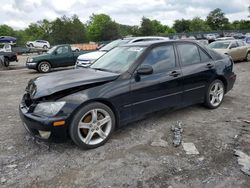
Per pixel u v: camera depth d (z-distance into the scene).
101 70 4.32
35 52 31.62
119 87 3.78
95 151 3.57
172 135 4.04
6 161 3.34
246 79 8.89
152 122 4.59
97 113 3.67
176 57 4.57
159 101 4.27
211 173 2.98
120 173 3.02
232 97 6.29
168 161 3.25
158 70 4.25
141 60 4.11
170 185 2.78
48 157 3.44
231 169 3.04
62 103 3.36
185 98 4.68
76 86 3.51
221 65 5.25
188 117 4.84
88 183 2.85
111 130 3.79
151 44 4.36
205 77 4.92
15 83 9.53
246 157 3.30
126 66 4.10
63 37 74.19
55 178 2.96
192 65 4.75
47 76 4.19
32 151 3.61
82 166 3.19
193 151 3.49
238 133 4.07
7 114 5.38
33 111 3.48
